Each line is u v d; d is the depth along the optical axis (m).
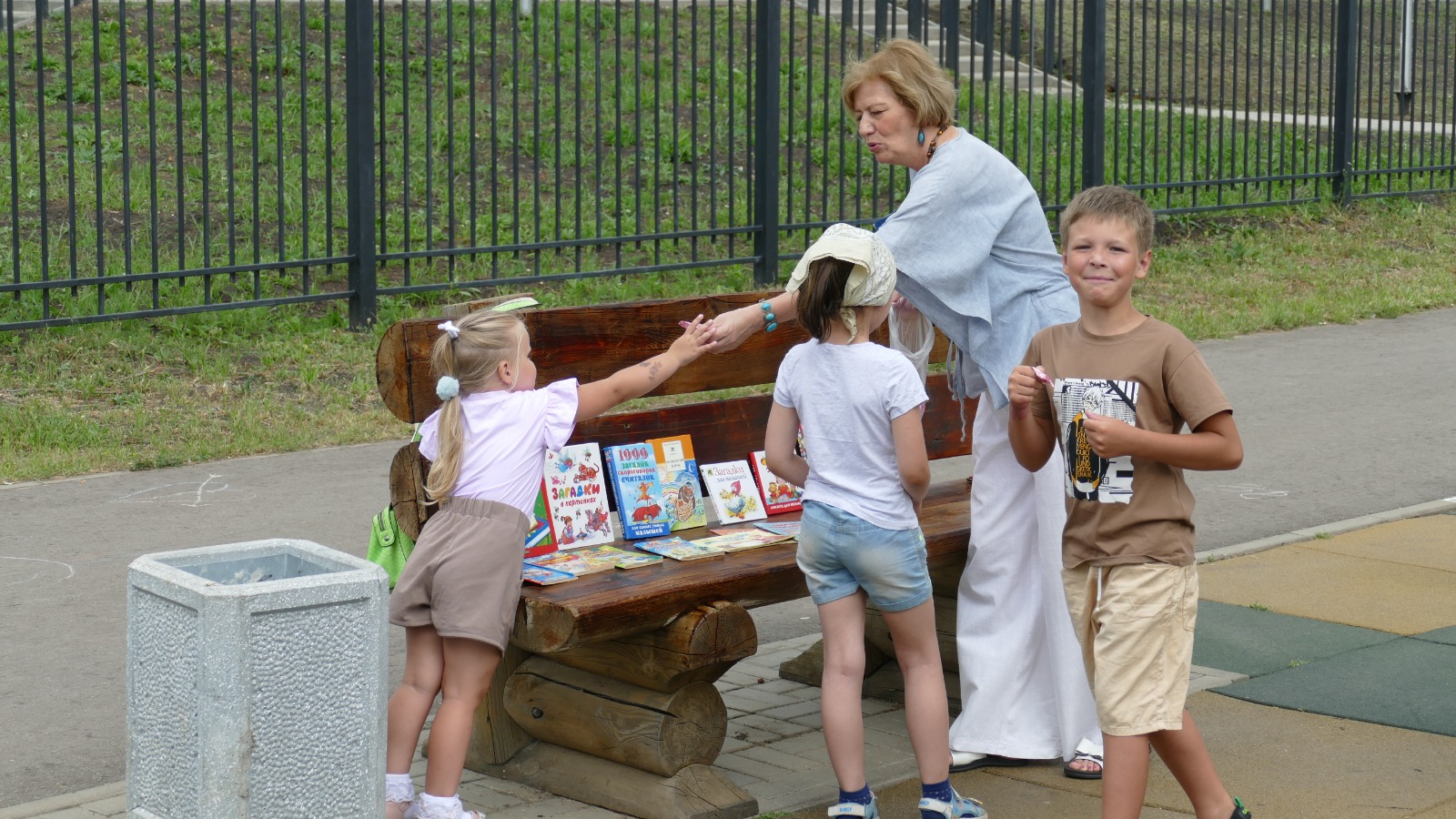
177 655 2.92
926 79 4.10
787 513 4.71
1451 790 3.92
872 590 3.62
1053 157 14.95
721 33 16.80
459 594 3.44
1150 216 3.35
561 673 4.02
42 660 4.98
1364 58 22.06
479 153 12.90
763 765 4.20
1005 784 4.06
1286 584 5.85
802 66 15.94
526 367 3.66
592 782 3.93
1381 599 5.66
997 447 4.18
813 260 3.64
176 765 2.94
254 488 7.04
